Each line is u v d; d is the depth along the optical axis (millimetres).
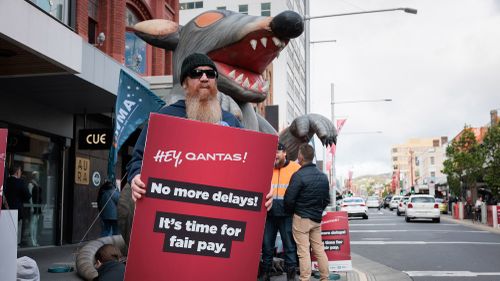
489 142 31141
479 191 36938
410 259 11562
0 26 7070
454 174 38344
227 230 2953
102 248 4625
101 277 4391
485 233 19672
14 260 4391
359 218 36594
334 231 7898
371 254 12656
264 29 5844
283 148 7289
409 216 28984
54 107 13484
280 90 63281
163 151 2910
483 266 10344
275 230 7352
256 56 6156
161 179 2902
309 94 26062
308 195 6641
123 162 17656
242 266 2959
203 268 2908
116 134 7867
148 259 2863
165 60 19750
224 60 6230
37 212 13008
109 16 15062
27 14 7645
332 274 8352
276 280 7770
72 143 14539
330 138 7934
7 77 9695
